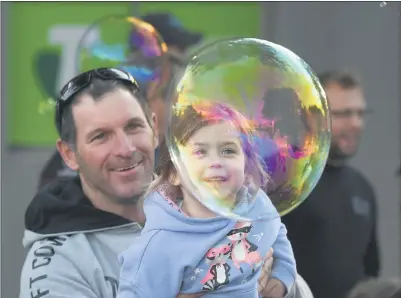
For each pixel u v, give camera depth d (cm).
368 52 1295
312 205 846
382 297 532
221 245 515
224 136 500
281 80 523
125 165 563
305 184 521
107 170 566
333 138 877
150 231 518
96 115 561
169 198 526
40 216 584
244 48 534
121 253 531
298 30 1288
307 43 1292
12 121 1288
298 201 522
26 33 1273
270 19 1280
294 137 518
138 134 567
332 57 1292
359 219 862
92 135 563
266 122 512
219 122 502
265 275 536
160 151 571
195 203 520
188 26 1262
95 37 832
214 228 514
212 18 1266
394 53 1292
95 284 561
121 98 565
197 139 502
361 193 880
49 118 1284
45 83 1278
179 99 514
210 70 521
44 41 1274
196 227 512
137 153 565
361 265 863
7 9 1270
